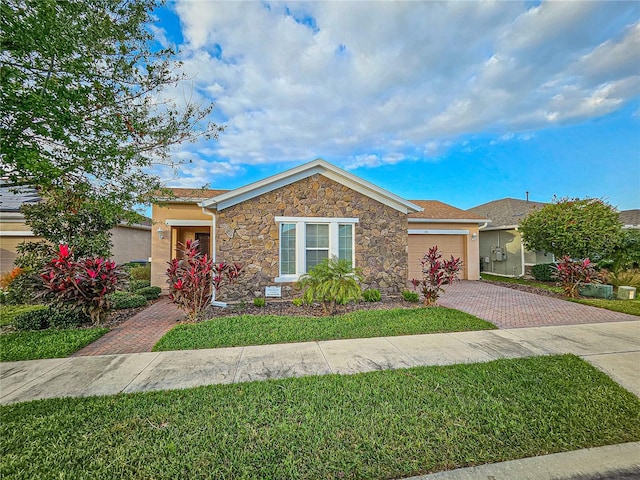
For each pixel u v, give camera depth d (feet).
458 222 52.65
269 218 32.37
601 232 38.75
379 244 35.29
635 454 9.14
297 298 31.60
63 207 26.76
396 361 16.30
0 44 13.66
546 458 8.93
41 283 22.54
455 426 10.35
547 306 30.53
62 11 15.52
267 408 11.50
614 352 17.46
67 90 15.92
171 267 25.59
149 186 23.90
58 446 9.33
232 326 22.38
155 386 13.56
